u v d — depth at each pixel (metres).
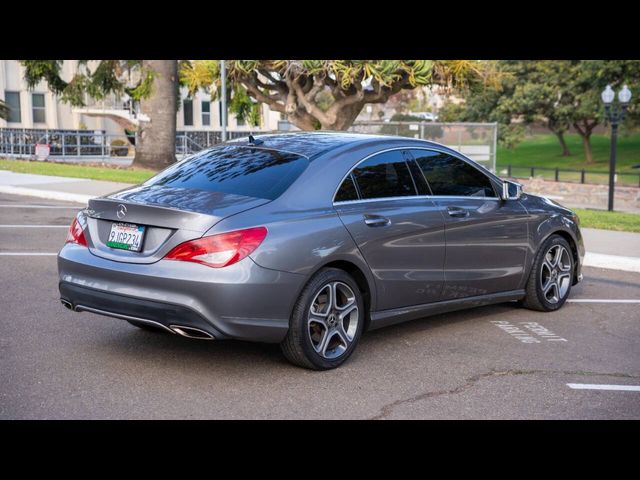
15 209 14.29
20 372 5.02
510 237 6.69
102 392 4.70
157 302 4.73
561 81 51.44
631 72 44.88
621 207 30.31
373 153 5.74
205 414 4.39
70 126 41.31
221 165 5.54
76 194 16.31
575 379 5.28
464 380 5.18
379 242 5.46
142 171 23.62
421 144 6.18
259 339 4.89
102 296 4.96
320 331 5.23
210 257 4.67
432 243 5.90
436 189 6.12
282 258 4.84
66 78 40.25
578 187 35.47
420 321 6.80
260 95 24.73
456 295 6.26
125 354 5.48
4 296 7.18
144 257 4.85
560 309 7.48
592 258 10.17
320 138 5.86
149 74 24.69
